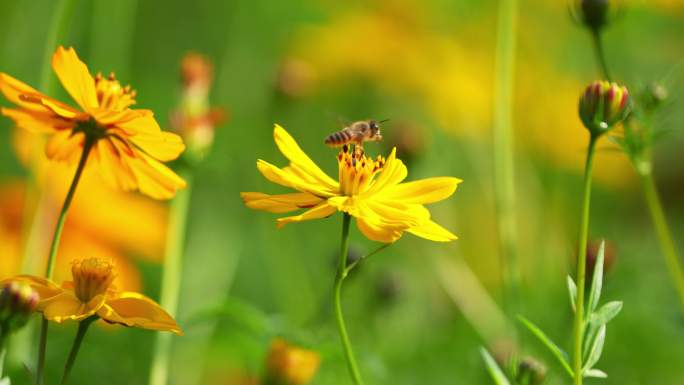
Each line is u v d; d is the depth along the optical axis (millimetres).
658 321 883
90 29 1052
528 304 902
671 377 867
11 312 554
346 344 596
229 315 726
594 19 690
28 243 722
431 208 973
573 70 1140
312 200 593
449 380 860
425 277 1007
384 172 597
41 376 569
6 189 796
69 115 583
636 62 1126
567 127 1113
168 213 841
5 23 1012
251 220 1010
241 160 971
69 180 792
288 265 927
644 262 1000
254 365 752
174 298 733
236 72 1104
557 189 1053
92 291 570
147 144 593
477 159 1138
